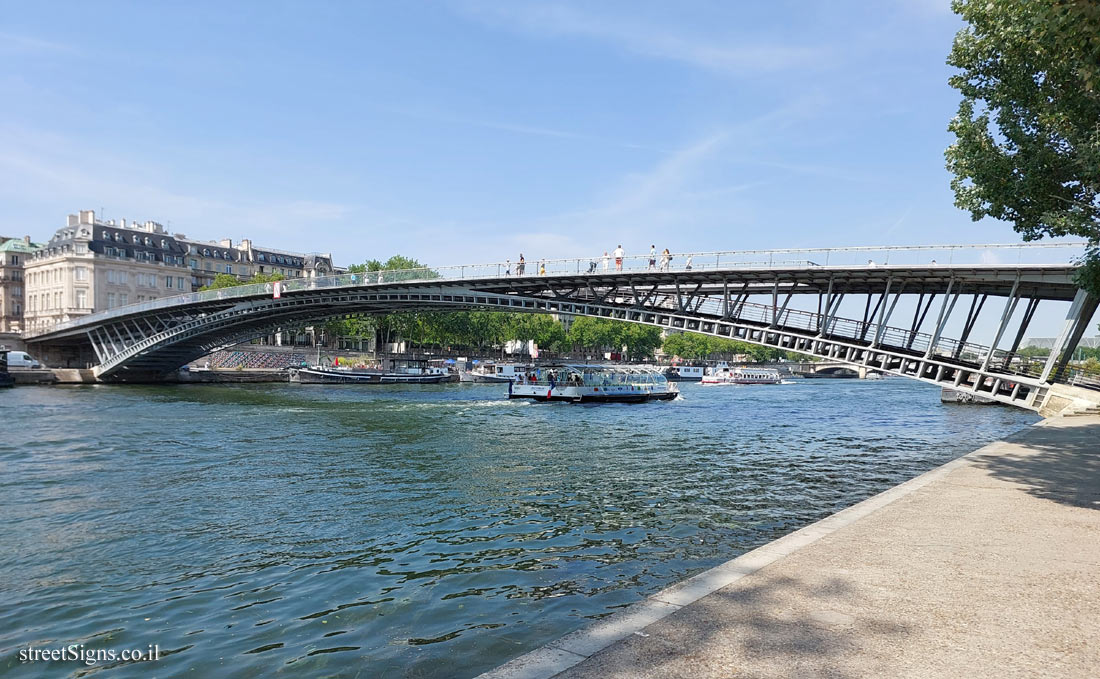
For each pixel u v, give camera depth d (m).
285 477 23.34
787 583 7.38
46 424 38.69
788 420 48.53
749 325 42.28
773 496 20.30
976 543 9.05
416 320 121.31
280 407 52.94
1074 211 15.19
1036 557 8.38
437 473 24.31
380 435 35.81
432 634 9.84
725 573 7.79
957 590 7.12
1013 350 35.84
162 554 14.28
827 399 78.75
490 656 9.02
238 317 68.44
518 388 64.50
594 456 28.80
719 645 5.71
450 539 15.34
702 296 48.19
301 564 13.51
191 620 10.64
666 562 13.45
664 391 72.31
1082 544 9.01
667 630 6.07
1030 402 33.09
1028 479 14.20
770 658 5.43
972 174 17.31
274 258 151.62
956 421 48.72
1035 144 16.09
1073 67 14.27
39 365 84.12
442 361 123.69
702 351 199.62
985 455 17.84
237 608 11.14
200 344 78.94
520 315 143.88
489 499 19.80
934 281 38.31
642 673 5.17
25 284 121.94
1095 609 6.55
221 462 26.56
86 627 10.41
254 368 104.94
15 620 10.73
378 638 9.74
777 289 41.22
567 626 10.05
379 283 57.56
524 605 11.02
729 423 45.47
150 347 74.38
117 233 122.44
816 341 39.78
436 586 12.05
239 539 15.43
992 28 16.02
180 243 134.25
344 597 11.56
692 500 19.67
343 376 95.19
